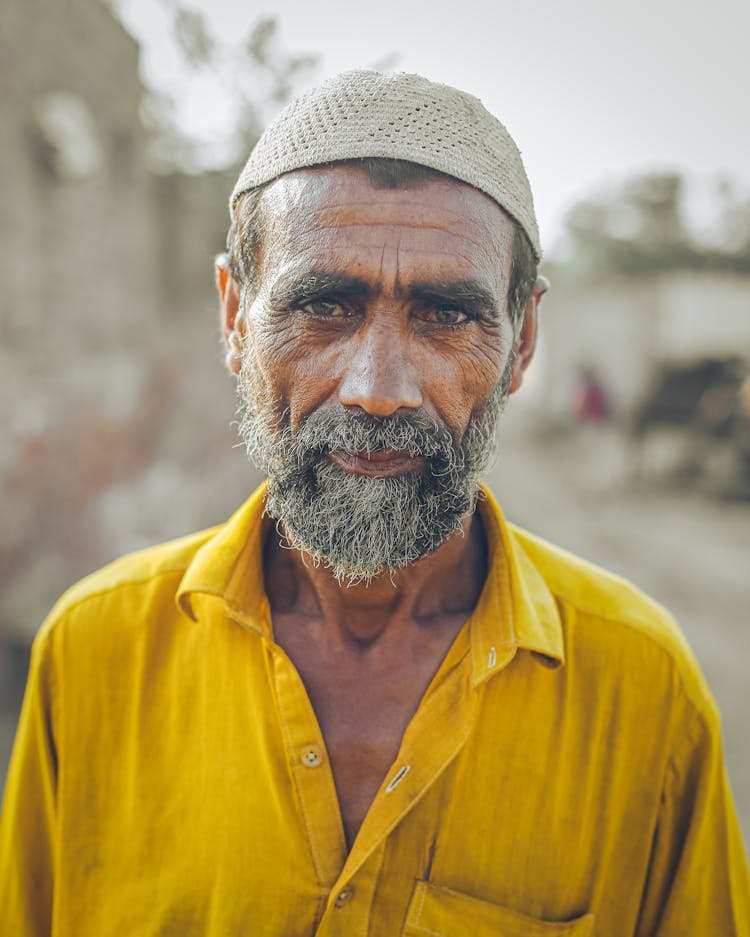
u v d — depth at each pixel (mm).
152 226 7082
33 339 4691
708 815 1132
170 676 1142
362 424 978
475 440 1067
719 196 16891
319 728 1058
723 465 10953
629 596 1211
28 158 4734
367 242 938
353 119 951
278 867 1009
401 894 1003
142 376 6082
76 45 5285
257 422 1095
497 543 1151
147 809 1100
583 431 15742
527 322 1219
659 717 1122
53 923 1151
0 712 3252
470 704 1041
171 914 1046
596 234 18438
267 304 1020
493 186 993
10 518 3631
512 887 1028
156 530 5016
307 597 1169
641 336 14992
